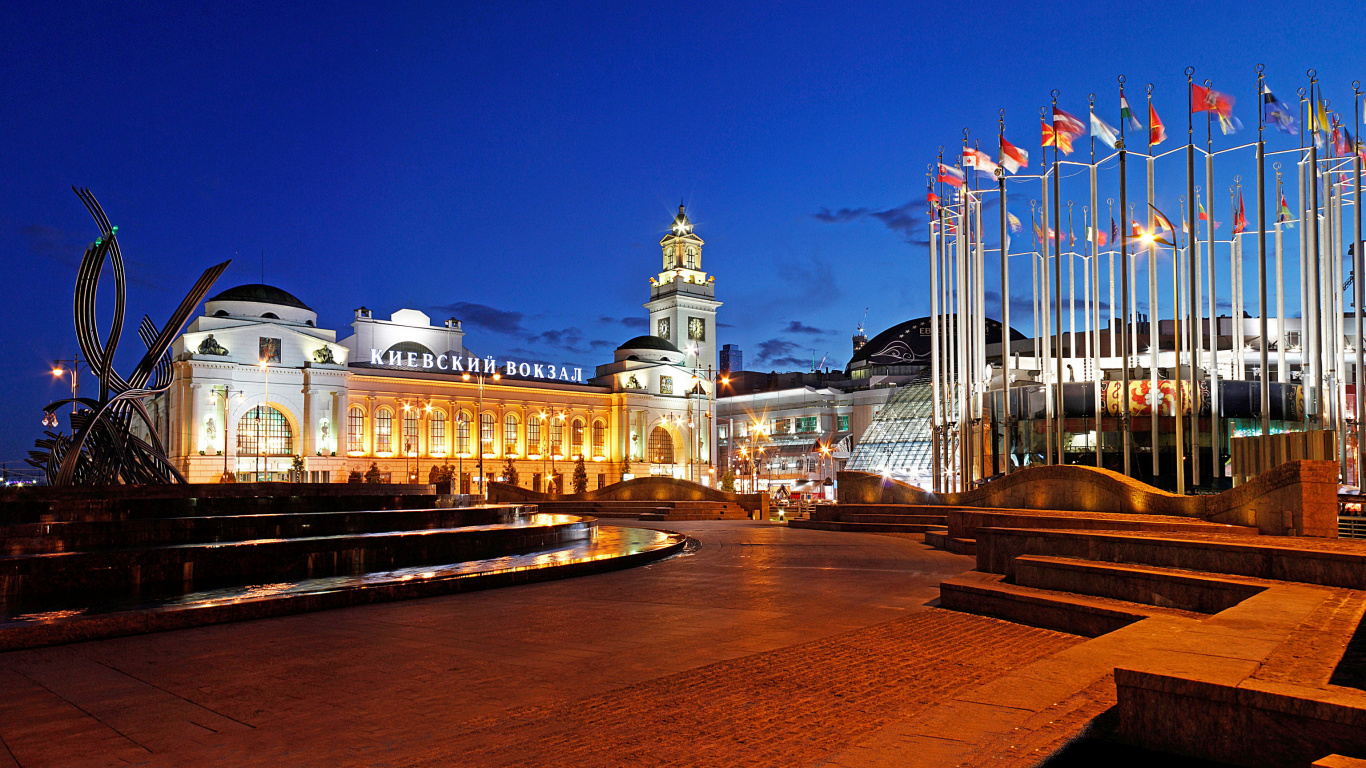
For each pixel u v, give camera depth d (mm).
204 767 6777
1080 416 46344
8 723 8008
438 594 16469
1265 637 7328
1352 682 5680
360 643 11711
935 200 45438
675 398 135500
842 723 7867
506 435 121750
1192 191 33969
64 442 32594
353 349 123812
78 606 13555
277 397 100500
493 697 8852
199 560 16125
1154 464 36938
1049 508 27641
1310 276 40656
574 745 7238
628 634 12305
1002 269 38969
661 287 153375
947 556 24062
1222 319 79688
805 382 140125
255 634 12422
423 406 113188
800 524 39844
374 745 7293
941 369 49375
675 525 43312
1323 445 20422
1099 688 6992
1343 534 22266
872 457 103188
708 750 7082
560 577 19125
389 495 29906
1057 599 12711
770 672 9922
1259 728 5410
